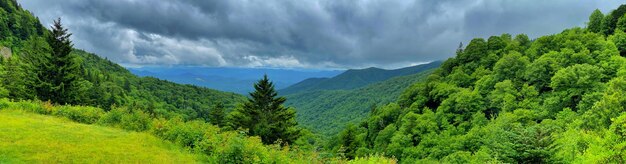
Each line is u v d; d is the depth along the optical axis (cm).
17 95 4319
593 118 3725
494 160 2420
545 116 5256
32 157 1280
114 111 2341
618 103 3528
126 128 2128
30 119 2019
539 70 6425
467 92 7169
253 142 1742
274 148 1914
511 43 9788
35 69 4362
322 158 1953
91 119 2356
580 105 4697
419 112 8350
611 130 1834
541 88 6425
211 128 2039
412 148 6225
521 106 5781
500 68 7506
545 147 2145
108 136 1812
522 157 2198
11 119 1903
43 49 4434
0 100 2456
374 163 1838
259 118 4206
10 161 1205
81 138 1675
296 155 1873
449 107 7250
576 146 2453
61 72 4478
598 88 5025
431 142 6053
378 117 9069
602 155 1734
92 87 9969
